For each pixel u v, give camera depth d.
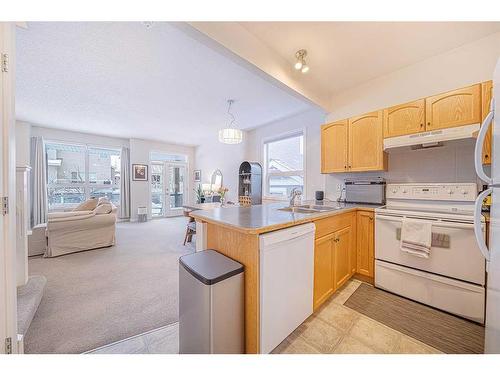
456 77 2.13
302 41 2.01
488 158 1.81
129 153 6.45
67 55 2.26
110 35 1.95
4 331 1.00
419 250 1.83
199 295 1.14
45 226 3.38
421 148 2.33
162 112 4.08
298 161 4.33
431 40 2.01
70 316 1.72
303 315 1.55
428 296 1.83
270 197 4.71
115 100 3.48
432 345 1.40
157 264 2.87
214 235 1.59
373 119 2.53
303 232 1.51
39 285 1.95
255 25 1.80
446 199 2.13
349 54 2.22
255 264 1.23
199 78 2.77
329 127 2.99
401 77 2.50
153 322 1.66
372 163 2.54
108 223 3.66
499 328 0.91
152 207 6.93
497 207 0.97
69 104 3.65
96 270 2.66
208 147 6.82
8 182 1.02
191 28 1.52
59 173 5.53
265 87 3.03
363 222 2.33
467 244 1.65
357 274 2.39
